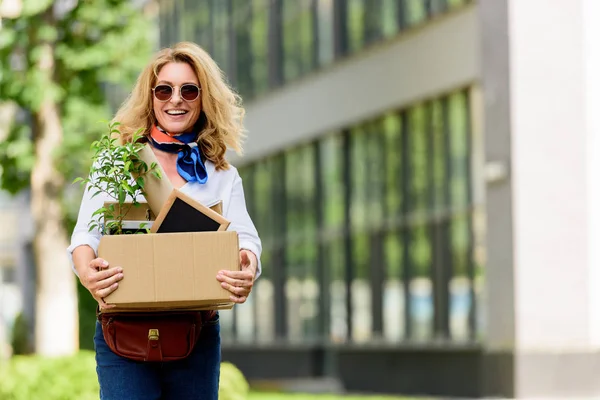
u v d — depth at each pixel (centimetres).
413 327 2025
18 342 2322
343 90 2259
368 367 2186
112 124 444
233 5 2795
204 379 443
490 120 1738
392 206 2098
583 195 1684
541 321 1689
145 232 436
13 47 1521
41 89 1489
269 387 2661
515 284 1692
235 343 2848
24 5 1448
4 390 1028
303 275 2500
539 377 1684
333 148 2347
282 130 2547
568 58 1688
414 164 2017
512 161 1695
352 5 2233
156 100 447
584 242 1683
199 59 451
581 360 1678
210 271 416
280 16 2577
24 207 3806
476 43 1805
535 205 1688
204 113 457
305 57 2444
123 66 1541
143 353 430
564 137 1691
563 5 1691
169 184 435
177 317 432
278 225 2617
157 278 415
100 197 440
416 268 2012
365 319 2214
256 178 2716
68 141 1531
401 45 2023
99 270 416
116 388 432
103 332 432
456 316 1881
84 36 1543
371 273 2188
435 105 1947
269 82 2612
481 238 1808
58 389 1023
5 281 4456
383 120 2128
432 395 1950
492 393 1742
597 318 1677
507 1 1697
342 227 2306
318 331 2431
